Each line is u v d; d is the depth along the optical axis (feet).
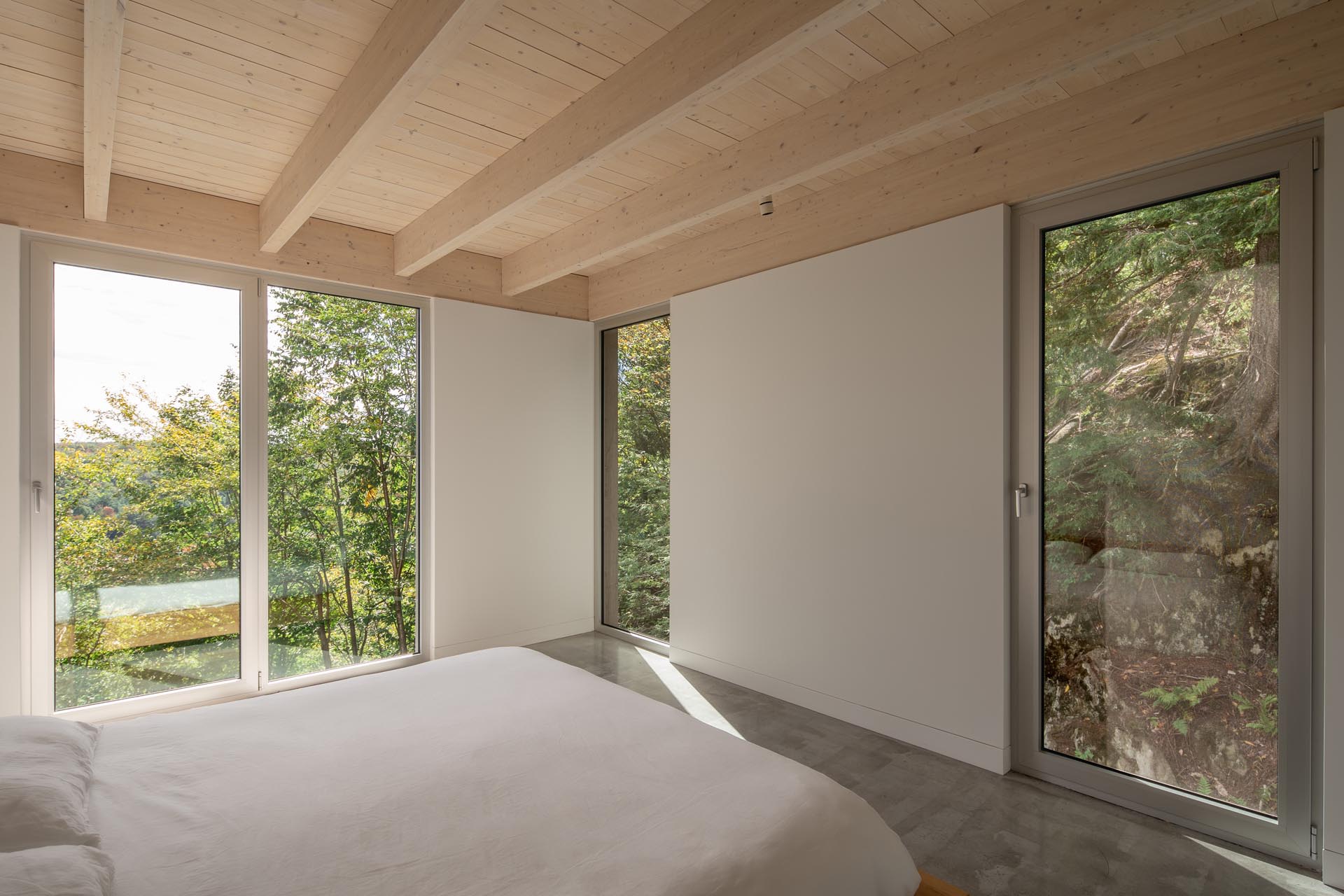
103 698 10.94
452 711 6.92
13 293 10.04
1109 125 8.45
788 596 12.07
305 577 13.01
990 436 9.33
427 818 4.90
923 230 10.13
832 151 8.89
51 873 3.63
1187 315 8.02
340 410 13.53
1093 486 8.75
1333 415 6.85
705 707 11.80
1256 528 7.50
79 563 10.77
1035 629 9.14
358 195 12.03
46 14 7.07
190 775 5.51
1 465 9.91
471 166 10.94
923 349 10.11
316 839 4.62
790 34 6.23
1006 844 7.59
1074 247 8.97
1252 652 7.52
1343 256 6.81
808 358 11.76
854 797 5.34
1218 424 7.78
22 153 10.27
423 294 14.48
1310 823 7.12
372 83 7.51
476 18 5.99
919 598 10.14
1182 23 6.20
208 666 11.89
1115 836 7.74
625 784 5.39
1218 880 6.94
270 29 7.41
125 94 8.70
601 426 17.25
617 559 16.74
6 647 9.90
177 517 11.65
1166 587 8.14
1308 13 7.07
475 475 15.06
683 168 11.09
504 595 15.48
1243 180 7.60
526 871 4.27
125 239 11.10
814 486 11.63
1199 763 7.89
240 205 12.23
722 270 13.55
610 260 15.90
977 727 9.48
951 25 7.54
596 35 7.60
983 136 9.62
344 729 6.48
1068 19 6.85
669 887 4.05
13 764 4.83
